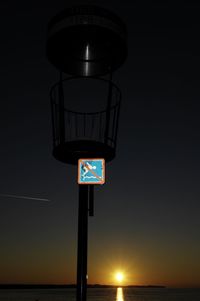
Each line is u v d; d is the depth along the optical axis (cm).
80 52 862
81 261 752
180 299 12838
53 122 870
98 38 817
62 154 840
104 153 838
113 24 798
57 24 803
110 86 880
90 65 909
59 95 874
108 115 867
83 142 830
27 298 12488
